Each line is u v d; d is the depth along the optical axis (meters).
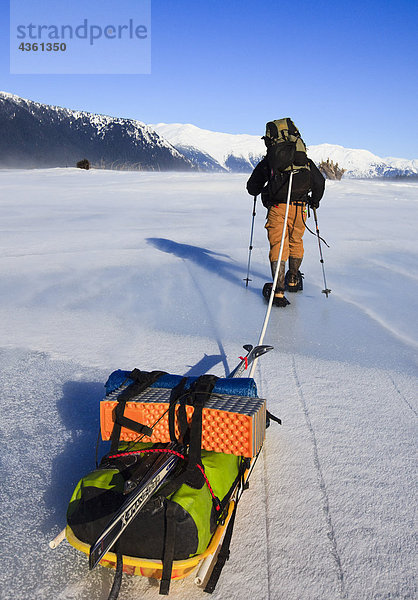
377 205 18.02
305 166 5.98
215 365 4.43
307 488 2.81
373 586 2.19
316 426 3.44
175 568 2.02
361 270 8.19
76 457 3.03
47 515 2.56
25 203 16.89
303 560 2.32
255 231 11.78
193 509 2.07
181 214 14.59
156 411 2.51
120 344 4.90
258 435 2.50
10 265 8.04
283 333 5.29
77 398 3.77
